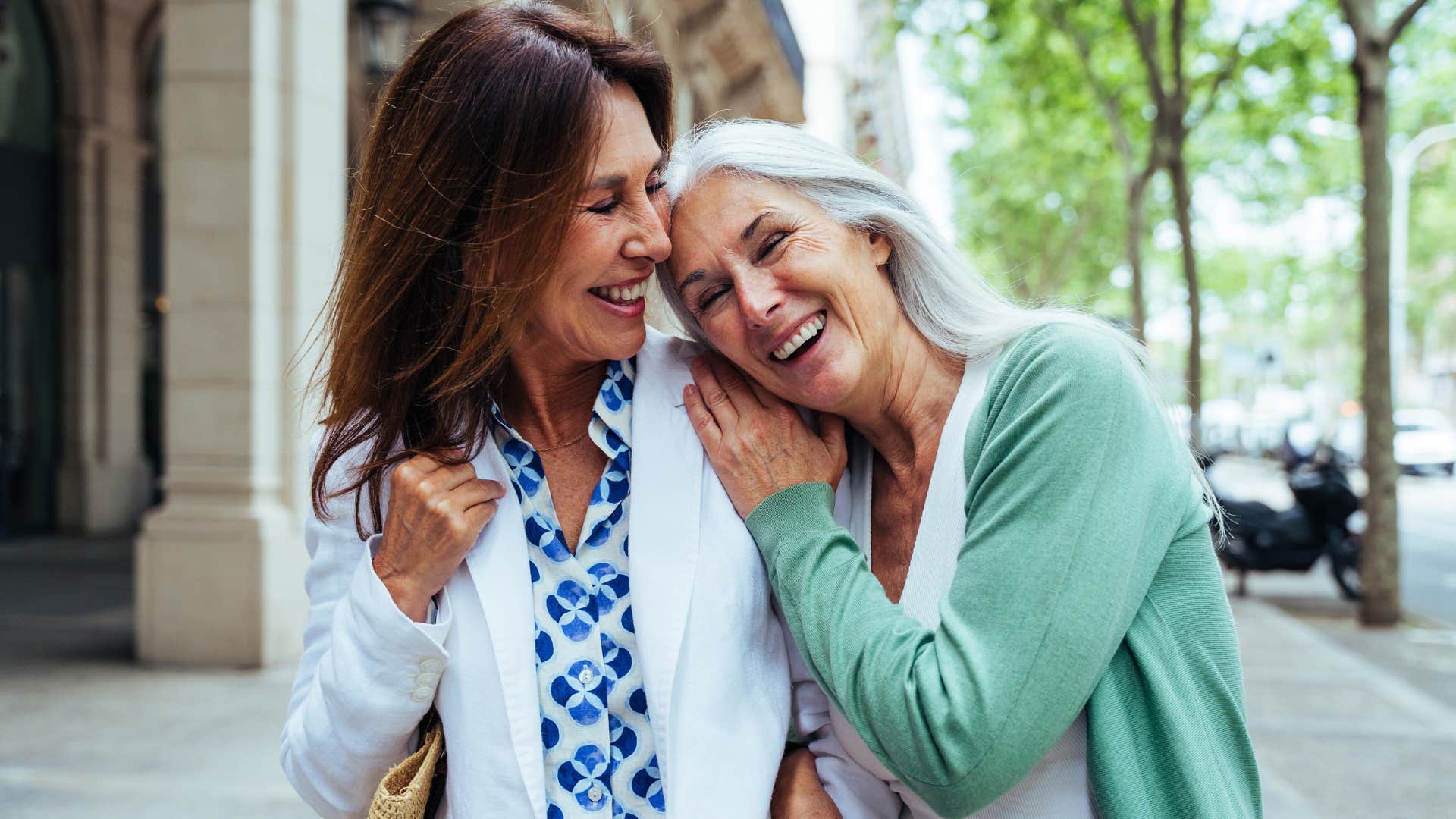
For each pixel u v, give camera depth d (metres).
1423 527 20.27
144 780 4.51
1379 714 6.26
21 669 6.34
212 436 6.39
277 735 5.11
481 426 1.46
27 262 12.73
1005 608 1.22
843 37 23.39
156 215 14.64
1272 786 4.96
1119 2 13.46
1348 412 35.06
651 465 1.46
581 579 1.43
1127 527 1.25
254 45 6.27
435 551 1.35
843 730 1.49
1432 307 48.34
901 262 1.51
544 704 1.38
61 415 13.38
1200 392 11.95
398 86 1.41
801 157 1.48
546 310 1.39
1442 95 25.59
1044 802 1.34
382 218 1.40
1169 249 26.70
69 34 12.84
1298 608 10.50
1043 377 1.33
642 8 7.32
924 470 1.50
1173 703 1.28
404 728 1.37
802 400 1.47
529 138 1.31
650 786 1.39
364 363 1.45
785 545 1.41
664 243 1.39
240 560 6.35
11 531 12.96
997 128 26.23
